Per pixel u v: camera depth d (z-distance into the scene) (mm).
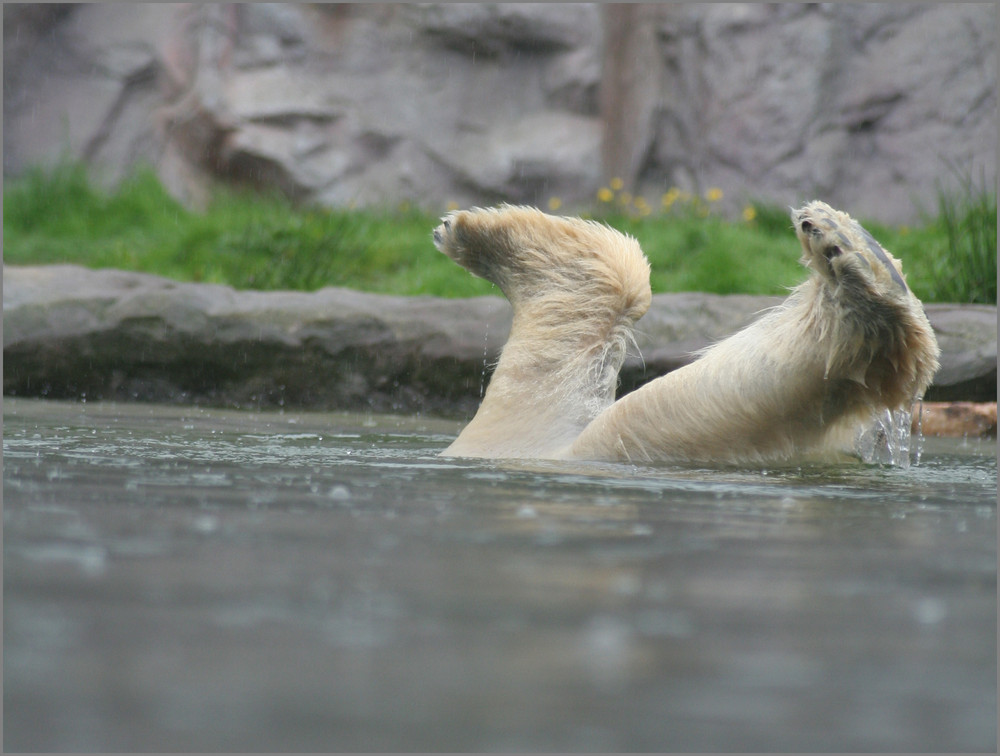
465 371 24656
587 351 13102
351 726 3322
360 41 51906
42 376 25672
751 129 49500
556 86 52750
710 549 6312
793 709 3562
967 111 46875
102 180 48062
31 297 25766
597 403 12953
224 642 4156
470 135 52000
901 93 48062
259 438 14734
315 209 47219
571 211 51250
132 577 5156
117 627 4309
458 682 3748
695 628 4496
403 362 24938
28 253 39719
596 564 5762
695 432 11531
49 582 5008
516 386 13062
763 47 50031
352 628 4391
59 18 50000
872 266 10328
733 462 11555
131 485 8711
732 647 4234
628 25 54000
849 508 8430
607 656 4078
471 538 6500
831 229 10453
